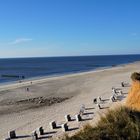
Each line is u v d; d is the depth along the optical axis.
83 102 34.91
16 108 35.69
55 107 34.28
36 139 20.67
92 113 26.36
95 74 80.56
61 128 22.50
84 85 55.72
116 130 9.11
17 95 47.94
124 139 8.84
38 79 81.81
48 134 21.48
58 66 172.00
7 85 68.06
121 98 31.97
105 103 30.03
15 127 25.72
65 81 66.62
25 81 77.06
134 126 9.41
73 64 196.62
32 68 158.12
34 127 25.00
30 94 48.38
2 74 114.69
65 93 47.12
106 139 8.76
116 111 10.64
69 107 32.88
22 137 22.12
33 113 31.56
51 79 75.44
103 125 9.49
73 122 23.77
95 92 43.94
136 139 8.95
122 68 101.25
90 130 9.20
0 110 34.72
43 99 42.19
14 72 126.88
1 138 22.48
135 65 121.38
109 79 62.28
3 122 28.12
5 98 44.97
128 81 53.62
